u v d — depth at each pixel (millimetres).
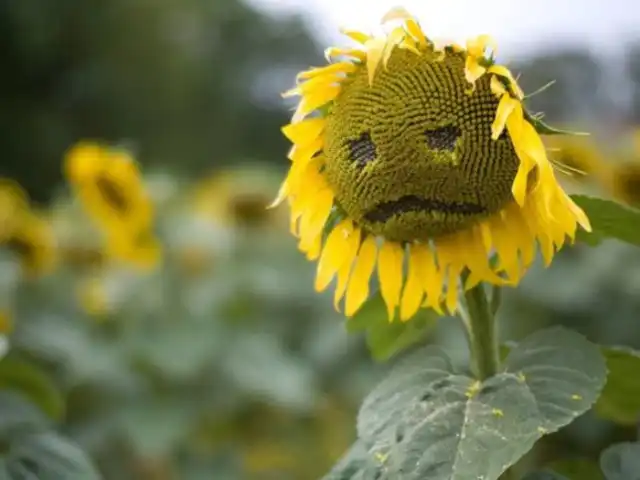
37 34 14391
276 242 5520
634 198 3787
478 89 1433
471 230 1467
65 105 15008
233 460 4137
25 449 1782
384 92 1447
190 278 4828
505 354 1596
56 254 4789
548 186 1288
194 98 15945
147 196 4371
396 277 1514
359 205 1477
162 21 15562
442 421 1312
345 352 4832
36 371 2139
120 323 4551
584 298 4078
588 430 3158
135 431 3932
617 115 5676
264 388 4246
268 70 16750
